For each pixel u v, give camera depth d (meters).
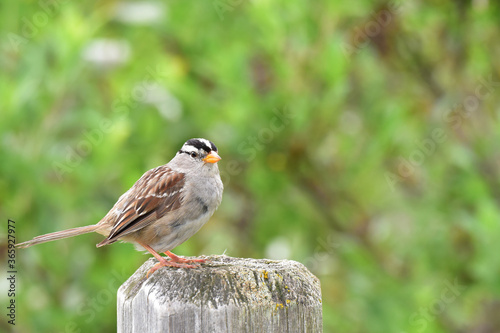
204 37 12.00
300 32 10.69
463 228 11.41
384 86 11.95
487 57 12.50
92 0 12.11
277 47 10.62
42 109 10.01
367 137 11.14
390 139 11.21
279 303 5.09
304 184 11.54
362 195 11.41
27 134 9.98
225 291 5.08
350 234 11.75
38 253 9.98
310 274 5.44
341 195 11.52
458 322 11.70
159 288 5.14
